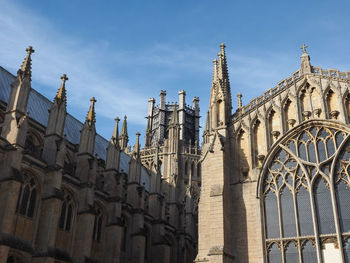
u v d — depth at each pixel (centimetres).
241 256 4438
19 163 5025
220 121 5216
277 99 5047
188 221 9694
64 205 5906
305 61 5066
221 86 5431
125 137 11356
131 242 7238
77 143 8094
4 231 4553
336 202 4241
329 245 4109
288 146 4750
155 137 15125
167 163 11881
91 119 6862
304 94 4944
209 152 5056
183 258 9006
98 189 6625
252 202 4659
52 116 6044
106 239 6519
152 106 15988
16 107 5281
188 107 15650
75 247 5775
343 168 4350
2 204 4688
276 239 4362
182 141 12444
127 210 7388
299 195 4472
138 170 8000
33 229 5228
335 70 4831
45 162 5584
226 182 4788
